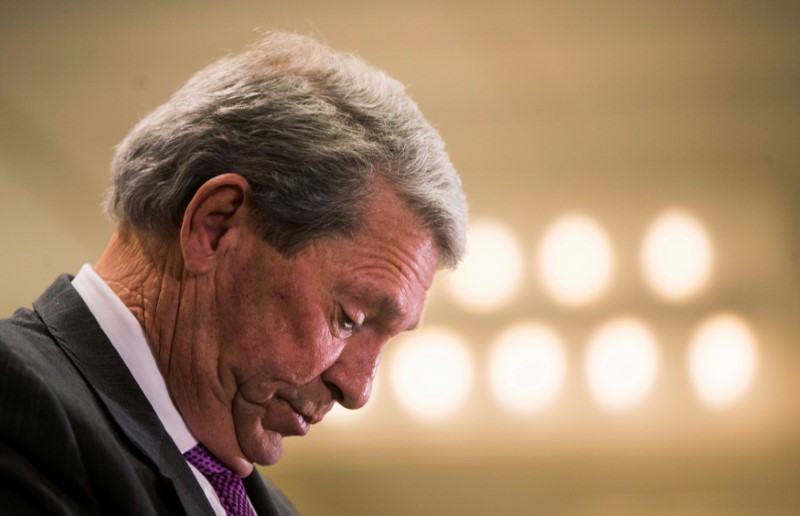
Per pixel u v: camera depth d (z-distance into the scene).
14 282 8.01
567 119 8.22
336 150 2.44
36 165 8.03
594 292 8.21
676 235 8.23
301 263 2.43
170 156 2.48
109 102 8.03
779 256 8.14
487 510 7.95
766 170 8.18
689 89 8.16
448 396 8.12
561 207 8.26
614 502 7.99
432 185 2.57
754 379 8.11
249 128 2.46
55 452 2.01
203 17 8.02
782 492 7.93
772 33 8.05
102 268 2.58
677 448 8.07
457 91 8.24
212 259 2.43
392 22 8.16
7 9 7.94
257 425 2.54
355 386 2.55
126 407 2.33
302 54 2.73
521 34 8.16
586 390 8.15
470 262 8.24
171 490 2.28
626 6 8.10
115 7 7.98
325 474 8.01
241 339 2.44
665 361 8.16
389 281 2.48
